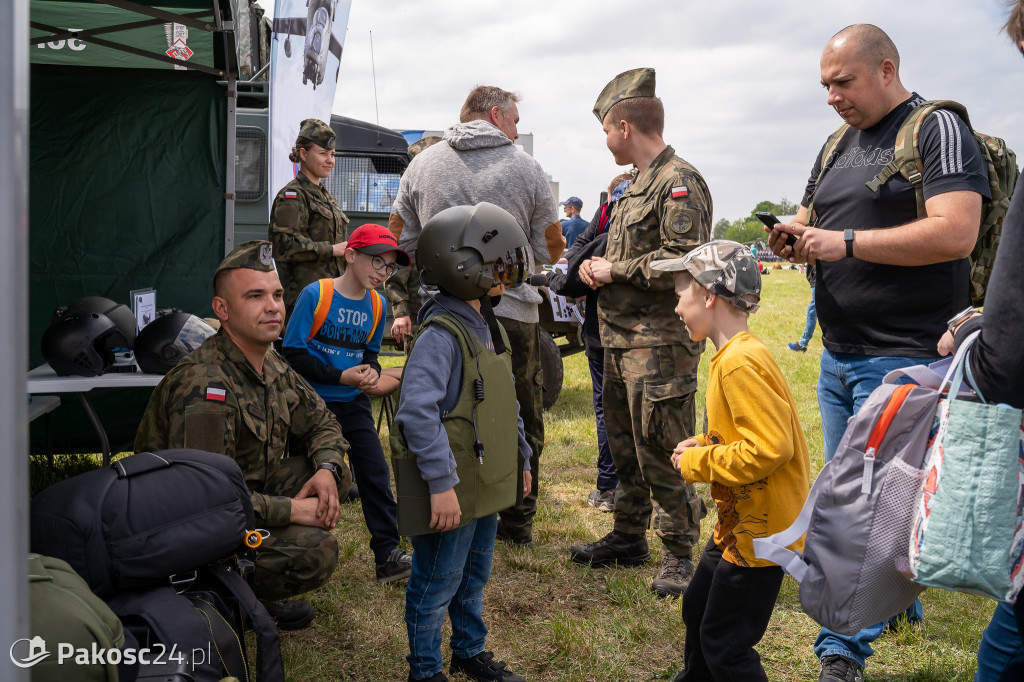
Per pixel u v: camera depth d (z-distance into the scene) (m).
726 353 2.15
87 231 5.26
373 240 3.57
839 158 2.93
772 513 2.12
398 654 3.02
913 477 1.76
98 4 4.66
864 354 2.81
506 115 3.98
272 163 4.60
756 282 2.21
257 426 2.76
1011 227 1.58
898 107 2.77
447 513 2.36
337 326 3.63
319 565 2.74
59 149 5.19
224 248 5.48
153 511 2.05
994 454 1.60
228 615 2.13
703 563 2.34
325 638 3.14
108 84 5.23
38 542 2.02
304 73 4.67
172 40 5.07
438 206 3.82
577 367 9.91
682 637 3.15
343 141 8.20
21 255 1.07
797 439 2.14
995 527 1.60
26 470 1.09
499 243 2.44
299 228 4.59
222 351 2.77
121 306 3.90
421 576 2.55
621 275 3.44
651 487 3.52
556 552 4.07
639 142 3.58
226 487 2.19
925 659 2.96
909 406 1.77
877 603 1.81
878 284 2.74
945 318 2.71
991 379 1.60
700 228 3.34
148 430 2.73
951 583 1.66
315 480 2.86
